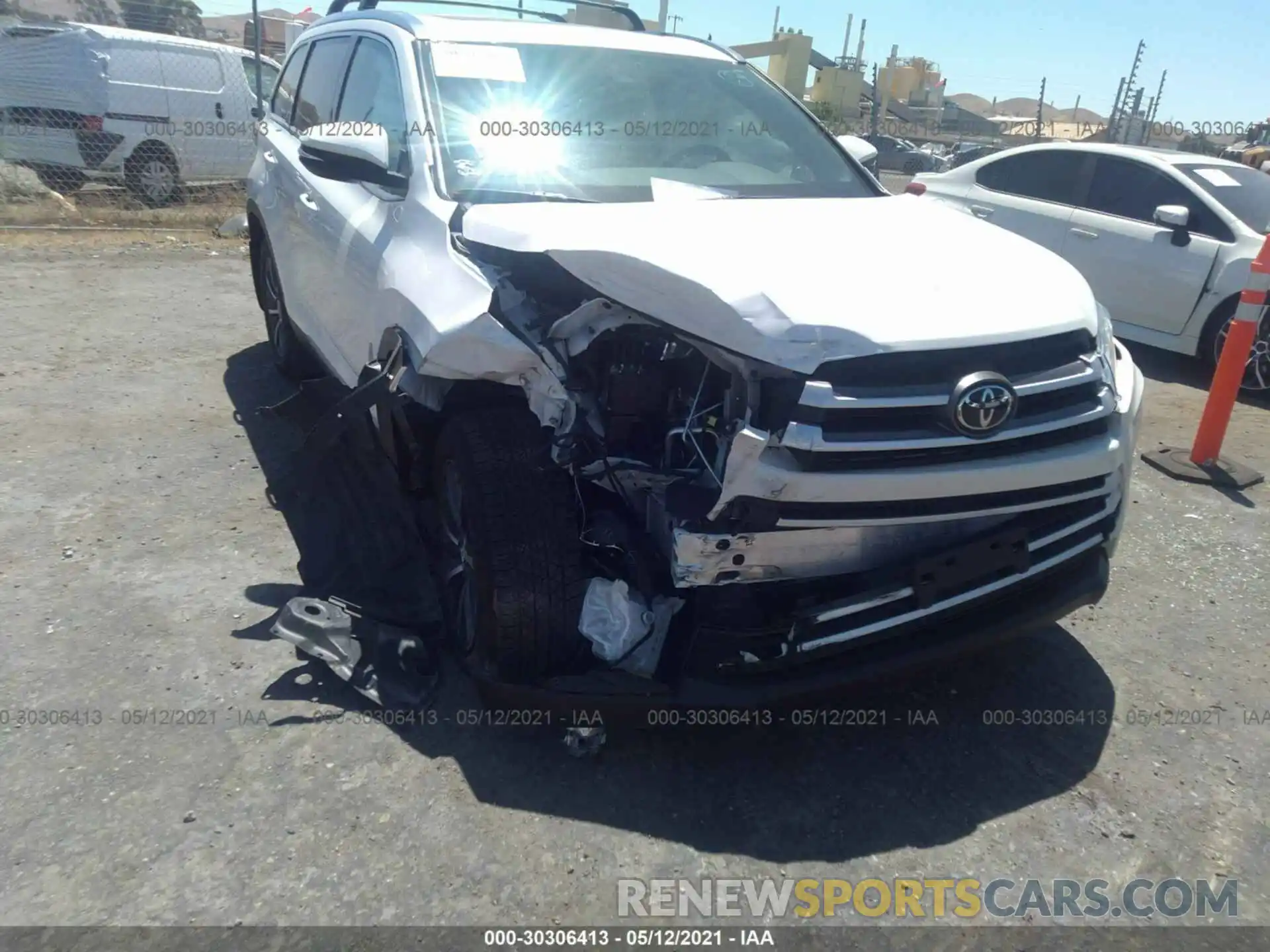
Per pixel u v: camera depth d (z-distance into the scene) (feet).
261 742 9.61
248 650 11.02
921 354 8.37
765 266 8.87
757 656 8.86
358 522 13.11
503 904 8.00
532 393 9.39
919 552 9.04
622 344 9.25
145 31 41.27
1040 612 9.76
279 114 18.98
